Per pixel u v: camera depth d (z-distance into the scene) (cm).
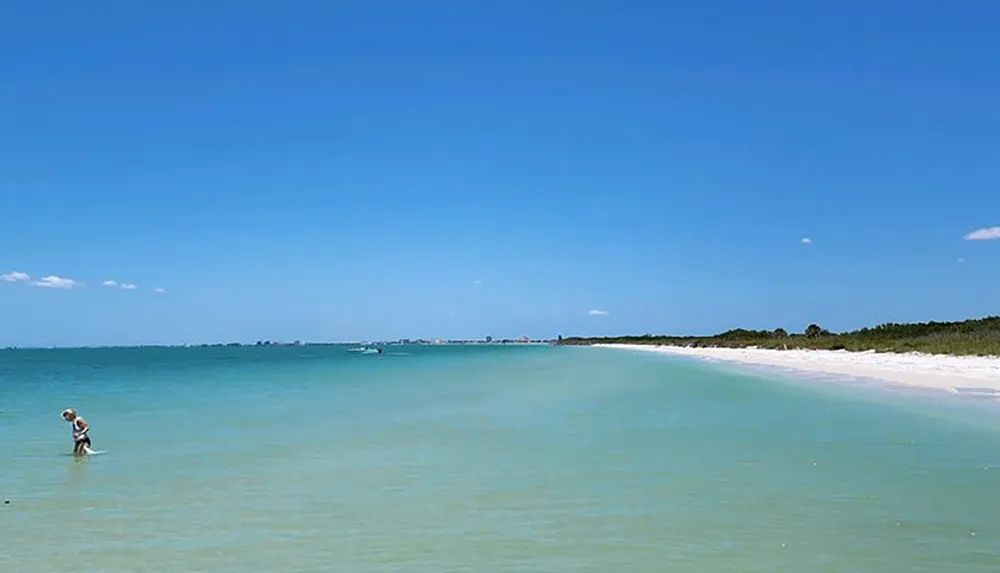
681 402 3059
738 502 1273
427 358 12456
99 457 1861
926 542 1042
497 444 1947
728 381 4438
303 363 10375
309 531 1148
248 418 2712
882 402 2852
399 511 1255
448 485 1445
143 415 2877
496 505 1283
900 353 7050
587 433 2131
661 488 1389
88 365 10262
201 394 4069
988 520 1147
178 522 1212
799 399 3092
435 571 962
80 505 1338
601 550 1030
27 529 1183
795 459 1658
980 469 1523
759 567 952
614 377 5184
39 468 1714
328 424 2470
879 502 1259
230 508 1297
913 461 1614
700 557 994
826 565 955
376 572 962
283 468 1656
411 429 2291
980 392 3150
